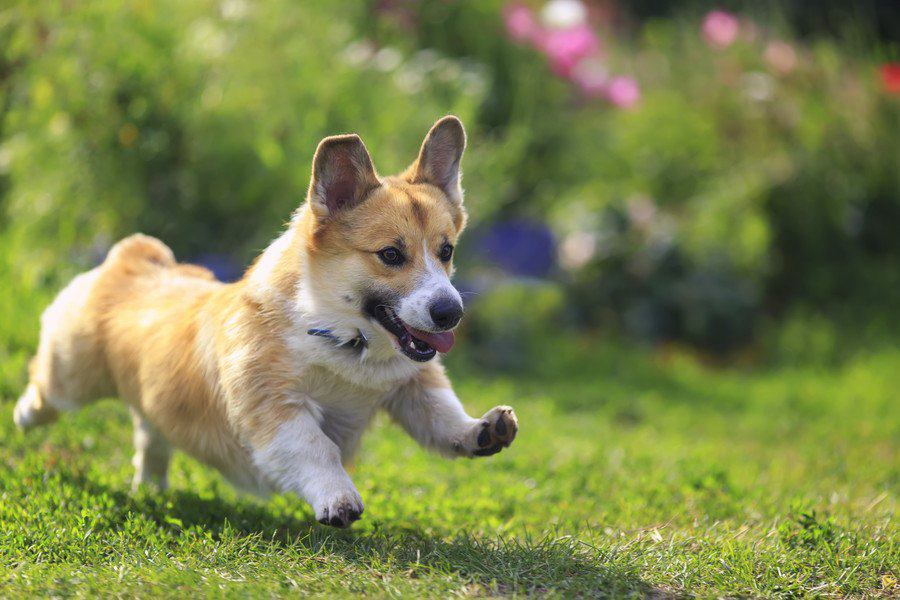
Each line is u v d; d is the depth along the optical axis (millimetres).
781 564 5844
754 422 12633
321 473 5750
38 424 7902
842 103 17625
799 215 16812
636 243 15836
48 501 6465
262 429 5938
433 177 6820
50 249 11688
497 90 16609
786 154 17000
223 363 6160
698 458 9758
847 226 16906
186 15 12172
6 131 12031
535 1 18594
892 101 17688
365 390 6289
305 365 6062
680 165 17172
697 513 7496
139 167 11828
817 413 13242
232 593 5059
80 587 5117
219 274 12008
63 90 11320
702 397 13781
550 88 17219
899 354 15383
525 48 17141
